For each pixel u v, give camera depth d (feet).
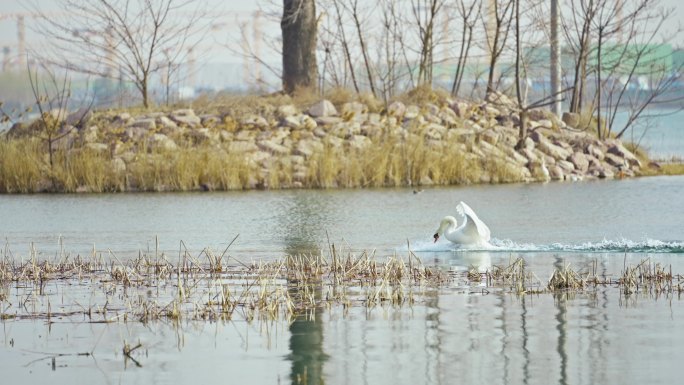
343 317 93.56
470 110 264.31
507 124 264.11
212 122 246.47
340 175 230.07
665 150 337.52
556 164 252.83
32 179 223.92
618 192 214.48
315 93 280.10
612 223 165.27
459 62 298.56
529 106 256.11
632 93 375.25
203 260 129.80
